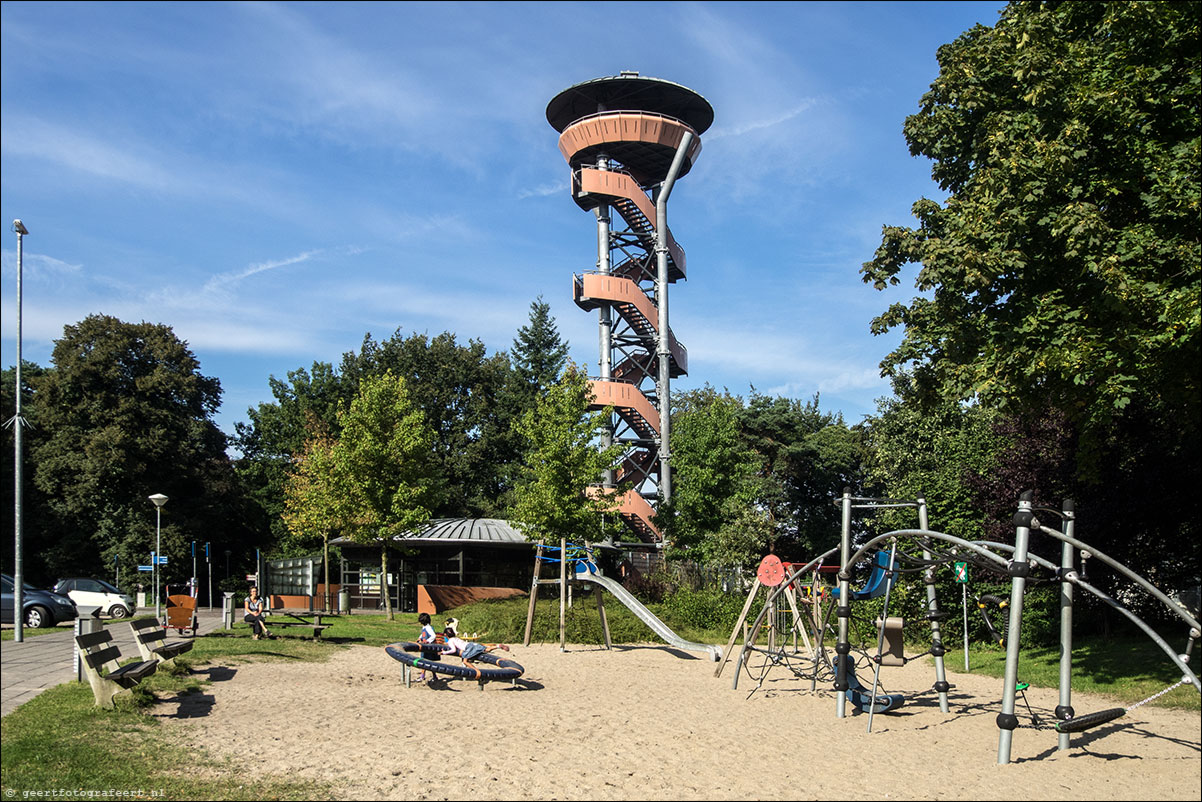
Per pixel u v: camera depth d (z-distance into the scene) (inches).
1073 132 534.6
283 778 314.3
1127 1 558.9
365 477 1277.1
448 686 592.1
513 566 1605.6
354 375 2330.2
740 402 2431.1
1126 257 504.1
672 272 1910.7
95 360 1745.8
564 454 1055.0
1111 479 715.4
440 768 338.3
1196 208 508.1
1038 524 414.0
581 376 1106.1
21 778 290.2
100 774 301.9
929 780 337.1
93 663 404.2
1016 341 557.3
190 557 1798.7
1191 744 407.2
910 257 658.2
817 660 624.7
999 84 641.0
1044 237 568.1
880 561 531.8
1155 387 569.0
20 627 746.8
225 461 2096.5
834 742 418.3
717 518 1518.2
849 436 2351.1
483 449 2220.7
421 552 1579.7
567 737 413.1
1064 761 374.0
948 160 701.9
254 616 834.8
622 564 1656.0
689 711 511.8
